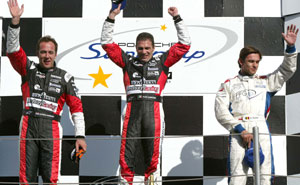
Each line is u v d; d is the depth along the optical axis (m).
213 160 18.88
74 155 16.30
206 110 19.30
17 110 19.41
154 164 16.47
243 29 19.77
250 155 15.86
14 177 18.95
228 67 19.55
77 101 16.72
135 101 16.67
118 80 19.58
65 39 19.83
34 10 19.98
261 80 17.09
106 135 19.25
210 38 19.72
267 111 16.91
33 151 16.00
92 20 19.95
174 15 17.22
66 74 16.83
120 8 17.23
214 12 19.88
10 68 19.64
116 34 19.84
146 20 19.89
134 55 19.75
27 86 16.53
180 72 19.52
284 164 18.72
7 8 19.95
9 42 16.16
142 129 16.58
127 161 16.36
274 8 19.84
